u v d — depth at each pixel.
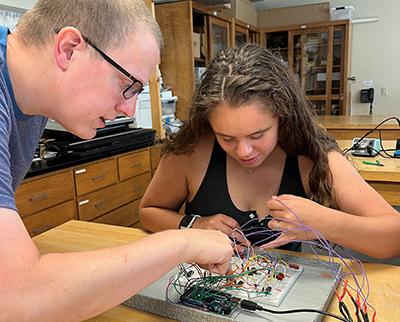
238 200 1.04
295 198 0.83
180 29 3.16
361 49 5.14
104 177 2.40
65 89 0.56
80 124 0.60
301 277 0.74
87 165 2.27
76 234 1.07
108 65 0.55
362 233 0.80
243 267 0.75
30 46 0.56
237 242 0.85
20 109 0.63
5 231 0.43
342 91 5.00
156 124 2.96
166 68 3.25
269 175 1.03
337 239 0.80
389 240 0.81
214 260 0.63
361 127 2.82
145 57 0.57
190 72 3.19
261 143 0.87
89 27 0.53
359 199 0.90
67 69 0.55
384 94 5.16
